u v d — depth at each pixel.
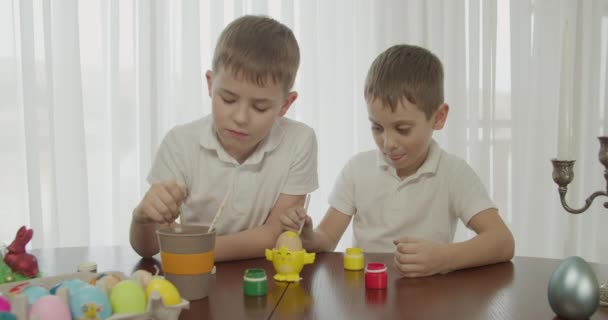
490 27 2.33
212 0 2.21
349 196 1.49
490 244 1.05
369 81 1.31
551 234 2.41
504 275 0.97
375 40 2.31
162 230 0.84
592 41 2.38
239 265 1.04
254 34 1.12
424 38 2.30
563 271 0.75
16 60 2.14
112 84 2.19
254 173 1.32
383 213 1.45
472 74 2.33
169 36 2.23
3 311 0.60
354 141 2.33
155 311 0.67
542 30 2.38
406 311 0.76
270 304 0.79
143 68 2.19
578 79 2.38
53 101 2.15
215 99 1.14
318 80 2.28
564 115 0.91
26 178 2.16
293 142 1.35
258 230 1.16
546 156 2.39
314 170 1.38
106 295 0.70
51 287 0.76
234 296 0.83
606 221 2.40
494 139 2.37
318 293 0.85
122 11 2.20
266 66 1.08
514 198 2.38
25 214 2.17
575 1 2.35
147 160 2.20
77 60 2.15
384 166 1.45
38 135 2.13
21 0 2.09
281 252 0.92
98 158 2.23
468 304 0.80
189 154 1.33
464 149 2.33
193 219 1.36
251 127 1.14
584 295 0.73
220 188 1.33
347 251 1.01
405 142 1.29
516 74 2.36
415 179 1.42
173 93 2.24
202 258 0.81
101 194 2.24
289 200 1.33
